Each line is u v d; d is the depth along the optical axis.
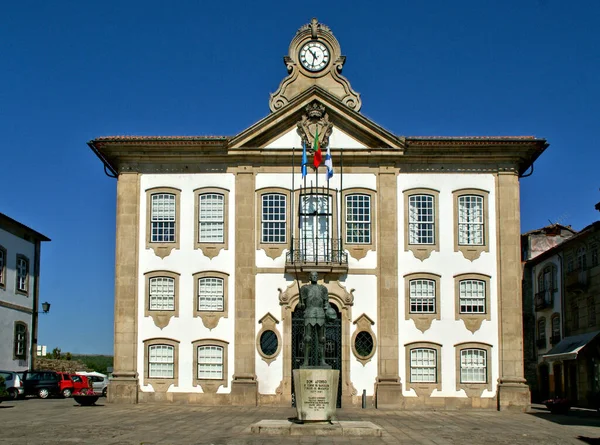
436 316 36.41
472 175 37.41
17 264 51.03
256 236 36.94
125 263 36.78
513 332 36.25
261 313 36.38
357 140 37.50
